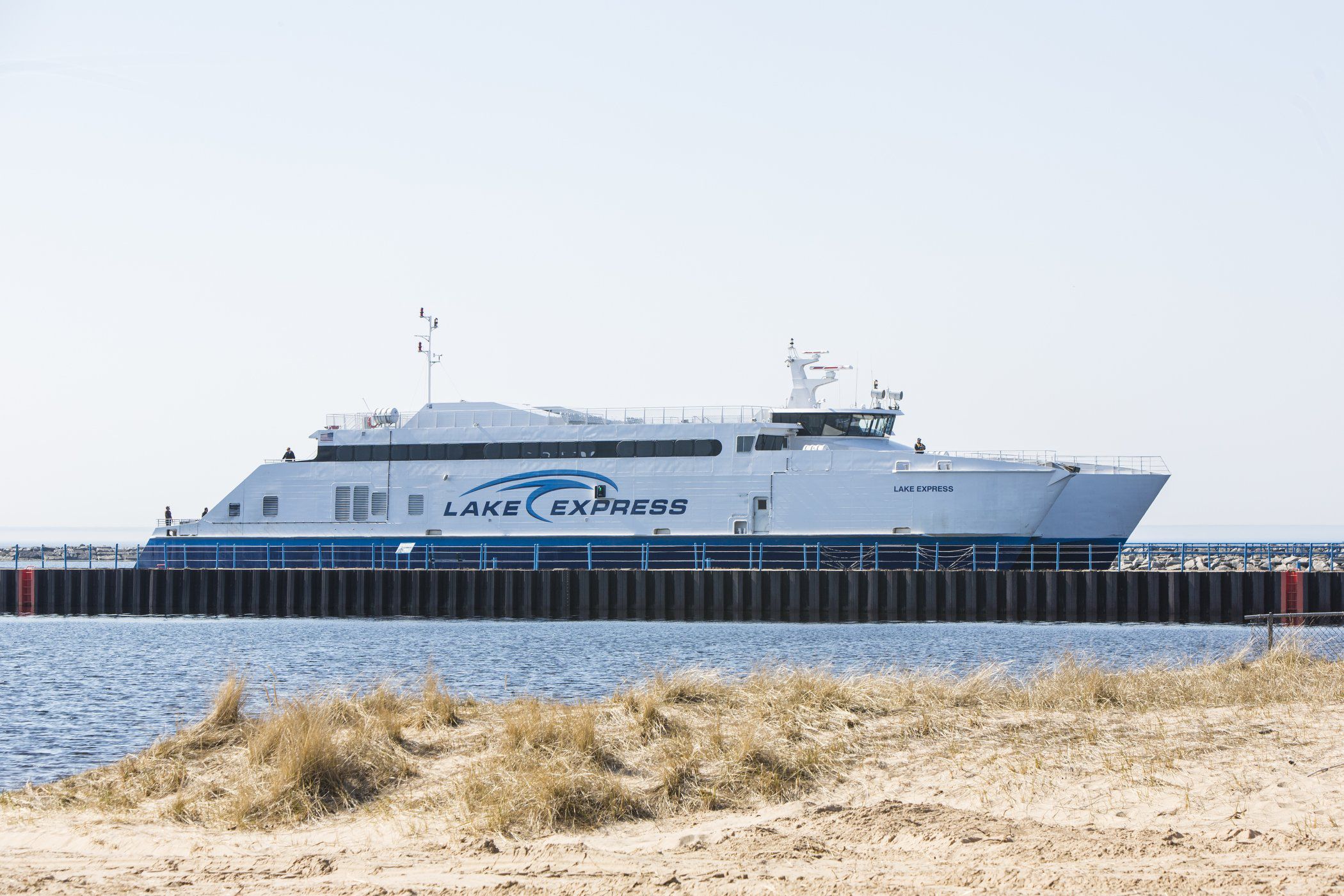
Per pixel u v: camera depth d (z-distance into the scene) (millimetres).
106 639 106125
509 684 71812
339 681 68562
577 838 30562
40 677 77750
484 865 27562
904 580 113750
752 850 27797
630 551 126125
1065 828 28781
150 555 141125
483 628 112125
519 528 129625
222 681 72500
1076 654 81000
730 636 100875
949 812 30656
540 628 110750
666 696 45594
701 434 125938
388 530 133375
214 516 138750
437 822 32469
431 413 135750
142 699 67250
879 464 121875
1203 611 110312
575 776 33562
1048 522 121188
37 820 34562
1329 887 22875
